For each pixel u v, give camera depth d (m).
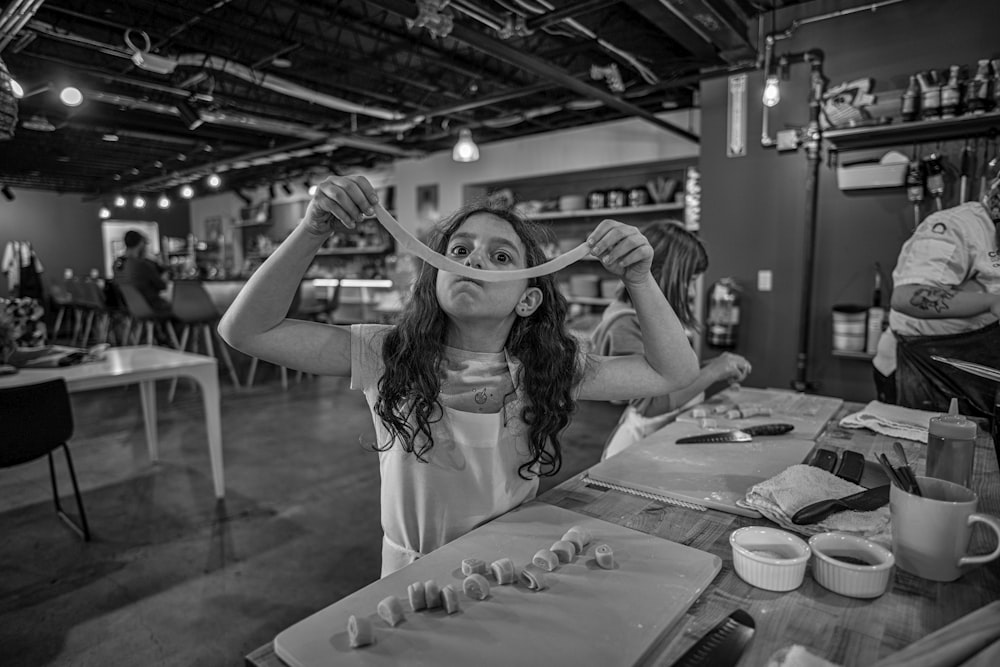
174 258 11.33
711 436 1.32
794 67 3.18
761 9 3.13
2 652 1.77
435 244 0.93
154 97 4.97
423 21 2.38
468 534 0.84
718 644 0.58
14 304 3.04
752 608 0.66
